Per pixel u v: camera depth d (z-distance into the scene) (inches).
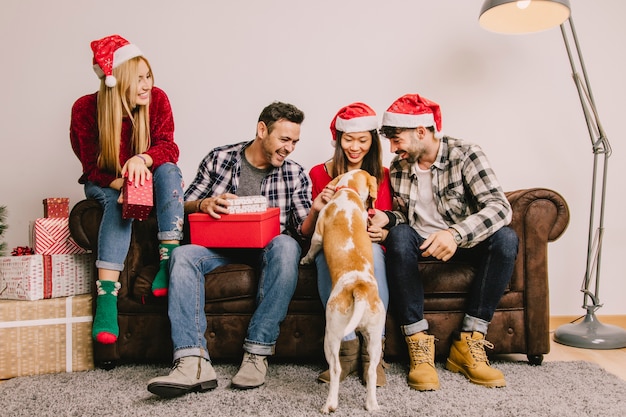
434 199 70.1
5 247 84.9
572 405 51.7
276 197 73.2
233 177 72.7
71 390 58.2
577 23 94.2
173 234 64.6
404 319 60.9
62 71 93.7
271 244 62.5
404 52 94.8
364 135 71.1
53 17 93.8
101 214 66.2
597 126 87.9
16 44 93.8
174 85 94.0
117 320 65.9
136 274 68.4
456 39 94.7
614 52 94.0
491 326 65.9
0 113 93.4
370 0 95.0
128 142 70.5
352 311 48.5
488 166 65.5
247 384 57.1
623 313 93.1
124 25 94.0
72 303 67.4
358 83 94.7
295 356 66.9
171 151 69.7
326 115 94.5
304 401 53.1
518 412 49.7
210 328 66.3
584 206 93.6
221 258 65.8
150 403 53.3
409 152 67.9
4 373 64.0
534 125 93.9
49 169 93.7
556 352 76.2
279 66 94.5
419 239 66.4
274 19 94.7
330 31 94.9
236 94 94.3
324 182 76.4
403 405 51.6
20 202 93.4
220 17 94.6
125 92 66.3
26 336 65.2
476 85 94.3
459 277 65.1
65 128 93.7
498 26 83.2
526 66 94.3
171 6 94.2
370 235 64.8
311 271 66.1
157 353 66.9
